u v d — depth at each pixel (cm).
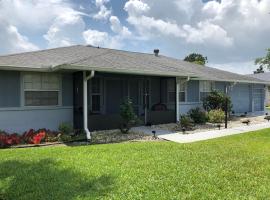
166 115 1521
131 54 1791
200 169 639
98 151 830
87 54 1434
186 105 1756
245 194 499
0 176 596
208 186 534
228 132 1270
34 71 1138
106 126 1295
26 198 488
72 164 679
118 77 1513
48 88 1199
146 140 1090
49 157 753
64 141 1055
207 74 1864
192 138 1116
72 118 1267
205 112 1647
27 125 1145
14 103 1113
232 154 788
